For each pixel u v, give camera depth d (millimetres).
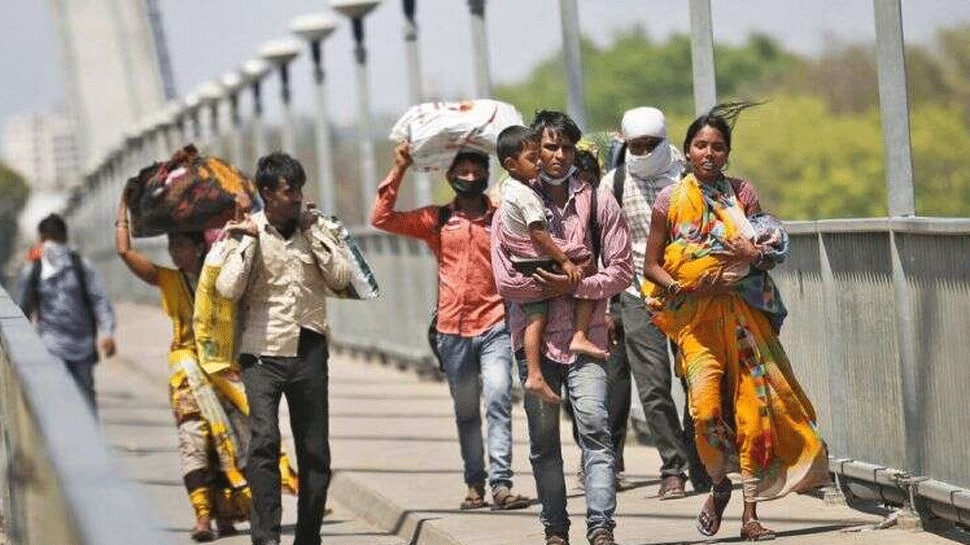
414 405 35531
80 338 31703
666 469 21578
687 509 20500
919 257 17828
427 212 21922
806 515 19266
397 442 29500
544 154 17141
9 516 15328
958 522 17469
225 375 19391
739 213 17219
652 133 20953
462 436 22000
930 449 17812
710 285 17141
